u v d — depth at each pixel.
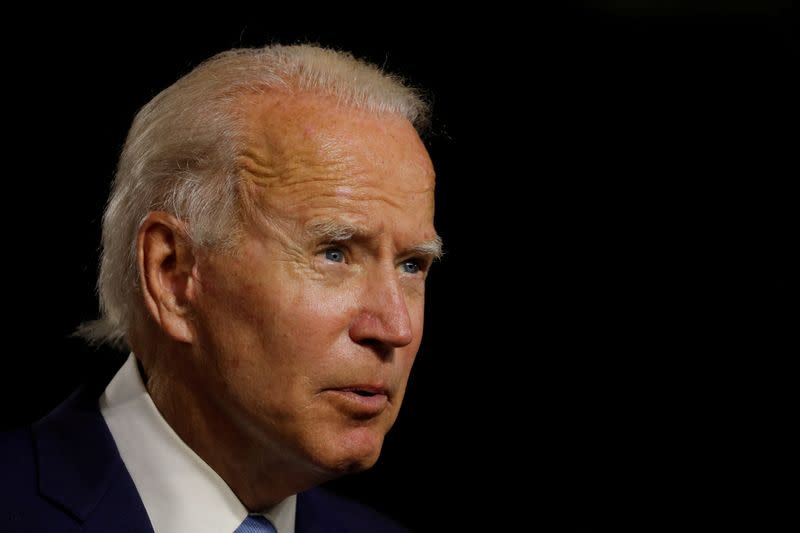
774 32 12.96
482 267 12.91
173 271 5.25
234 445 5.31
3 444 5.51
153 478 5.36
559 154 12.95
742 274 13.20
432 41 12.18
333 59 5.56
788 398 12.92
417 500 12.51
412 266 5.41
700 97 13.07
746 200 13.29
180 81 5.57
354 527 6.77
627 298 13.05
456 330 12.84
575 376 12.93
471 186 12.88
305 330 4.96
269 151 5.05
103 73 10.63
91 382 5.94
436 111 12.50
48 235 10.43
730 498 12.79
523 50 12.64
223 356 5.09
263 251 5.00
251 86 5.27
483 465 12.68
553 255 12.98
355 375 5.01
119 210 5.56
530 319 12.91
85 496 5.25
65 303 10.37
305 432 5.03
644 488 12.80
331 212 4.96
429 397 12.73
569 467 12.77
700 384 13.01
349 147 5.06
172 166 5.28
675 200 13.21
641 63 12.97
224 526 5.36
